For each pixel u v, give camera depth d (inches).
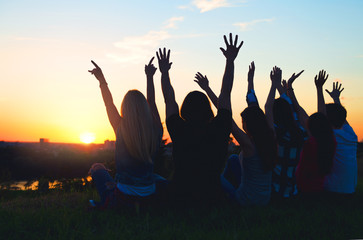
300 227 128.4
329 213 151.7
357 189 232.7
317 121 175.0
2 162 3117.6
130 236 118.3
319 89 190.9
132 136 140.9
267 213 146.9
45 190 259.4
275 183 169.9
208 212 146.2
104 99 150.6
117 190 149.6
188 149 143.8
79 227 127.3
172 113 150.4
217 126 145.1
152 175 152.2
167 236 116.7
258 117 148.9
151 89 162.4
